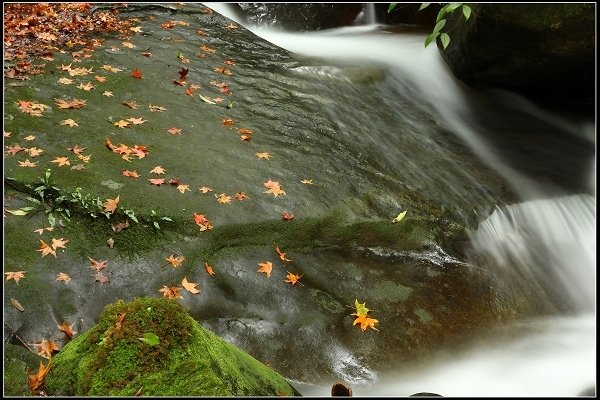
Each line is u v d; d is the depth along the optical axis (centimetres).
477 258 580
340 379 420
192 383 232
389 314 484
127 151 547
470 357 468
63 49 731
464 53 854
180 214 483
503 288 558
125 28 828
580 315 567
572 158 802
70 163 511
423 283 529
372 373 430
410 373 439
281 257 496
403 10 1184
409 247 561
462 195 638
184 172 539
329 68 836
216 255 475
